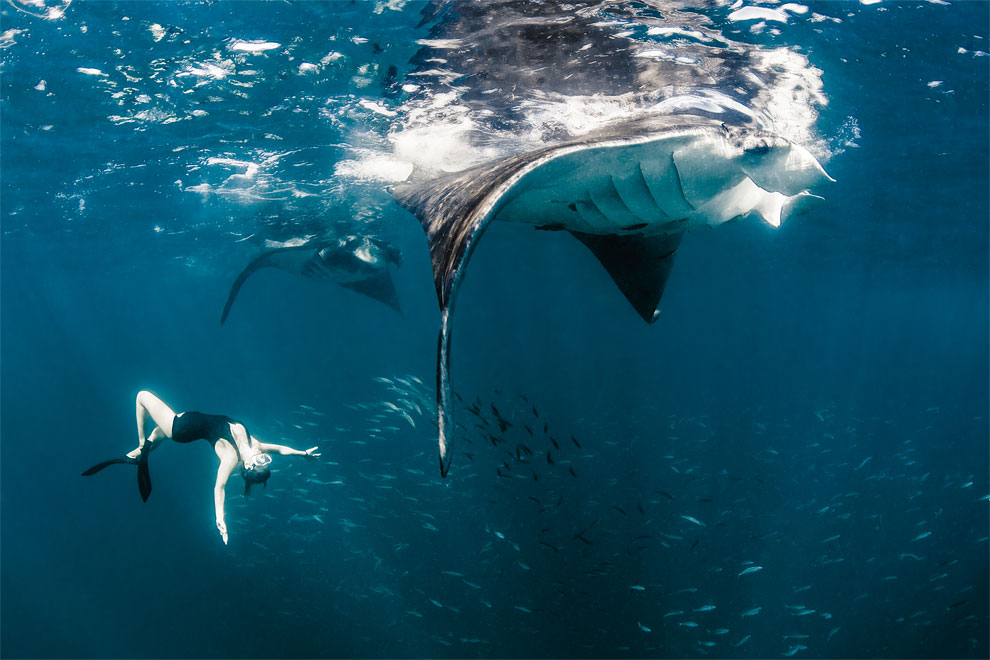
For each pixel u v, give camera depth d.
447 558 16.25
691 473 18.44
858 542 16.84
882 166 14.50
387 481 15.31
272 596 17.88
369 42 6.87
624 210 2.93
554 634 14.53
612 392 38.09
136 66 7.75
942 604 15.34
